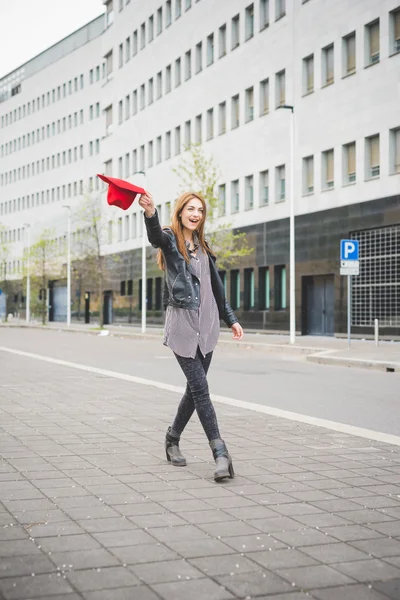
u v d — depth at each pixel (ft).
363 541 13.96
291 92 122.11
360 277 106.52
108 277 208.64
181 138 164.04
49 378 49.24
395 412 35.22
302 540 13.97
